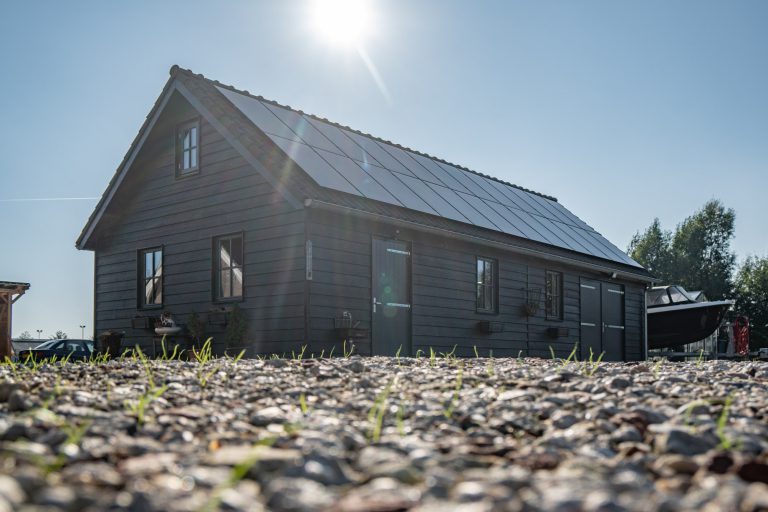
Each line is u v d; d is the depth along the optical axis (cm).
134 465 210
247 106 1165
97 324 1346
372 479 203
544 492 171
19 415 325
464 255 1242
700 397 398
